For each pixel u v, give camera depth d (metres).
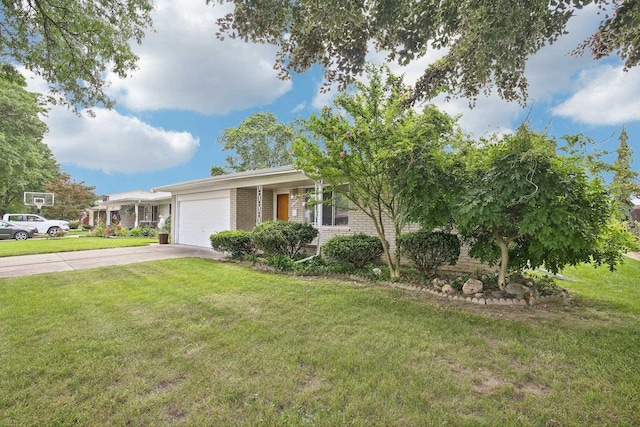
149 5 6.92
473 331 3.75
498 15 3.04
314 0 3.01
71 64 6.84
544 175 4.14
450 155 5.33
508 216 4.57
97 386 2.59
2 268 7.96
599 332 3.69
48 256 10.20
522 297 4.99
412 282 6.01
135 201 24.84
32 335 3.60
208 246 12.84
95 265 8.41
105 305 4.74
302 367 2.89
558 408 2.30
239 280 6.42
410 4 3.26
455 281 5.84
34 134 21.39
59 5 5.99
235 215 11.47
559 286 5.92
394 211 6.39
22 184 22.08
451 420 2.17
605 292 5.68
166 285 6.03
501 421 2.16
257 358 3.05
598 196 4.56
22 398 2.42
